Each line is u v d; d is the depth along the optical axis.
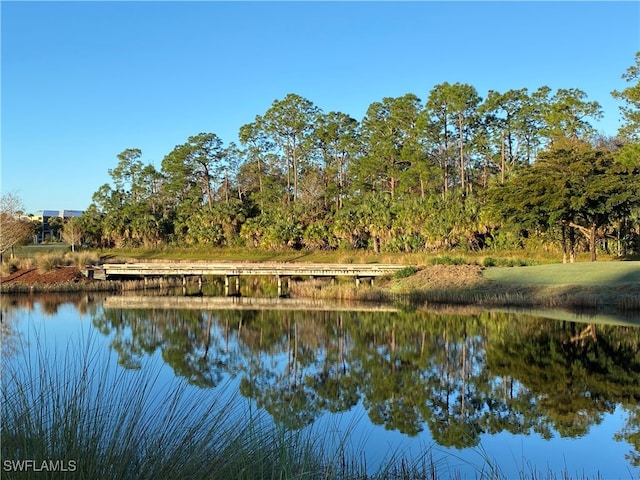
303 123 77.25
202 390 11.61
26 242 54.69
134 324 24.47
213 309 30.97
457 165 72.25
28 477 4.09
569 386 14.55
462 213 53.16
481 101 66.44
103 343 17.06
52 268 43.84
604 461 9.27
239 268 41.62
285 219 63.34
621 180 39.41
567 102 60.69
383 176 73.31
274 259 57.50
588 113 61.03
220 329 23.95
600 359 17.95
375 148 68.81
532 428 11.08
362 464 8.22
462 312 29.06
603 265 36.31
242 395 11.54
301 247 62.44
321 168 79.00
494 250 52.94
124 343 18.50
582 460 9.32
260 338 21.83
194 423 5.55
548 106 64.31
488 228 53.84
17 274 42.62
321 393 13.36
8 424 4.63
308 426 9.73
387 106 73.00
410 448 9.66
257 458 5.43
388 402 12.84
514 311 28.98
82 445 4.51
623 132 42.16
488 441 10.27
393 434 10.45
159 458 4.80
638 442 10.20
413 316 27.98
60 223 92.81
